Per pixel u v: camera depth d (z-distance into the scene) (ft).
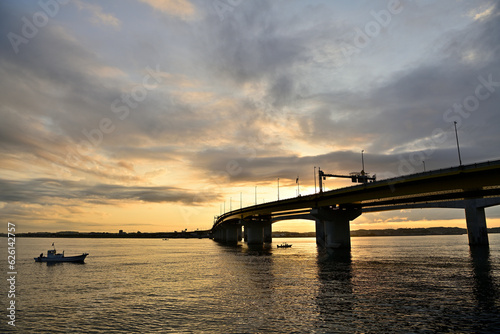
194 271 228.63
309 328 93.25
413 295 134.10
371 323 96.68
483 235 483.10
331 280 175.11
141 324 100.17
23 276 219.82
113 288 165.68
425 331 89.30
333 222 376.07
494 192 272.10
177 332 92.22
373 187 273.75
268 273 208.44
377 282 166.50
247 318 104.06
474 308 112.27
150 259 349.61
